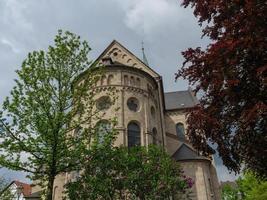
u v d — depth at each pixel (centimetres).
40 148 1717
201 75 1011
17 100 1775
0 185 3409
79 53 2016
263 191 3334
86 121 1939
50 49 1962
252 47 851
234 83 867
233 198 5638
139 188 2306
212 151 1074
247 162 1023
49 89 1828
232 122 952
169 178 2398
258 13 848
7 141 1686
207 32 1050
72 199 2114
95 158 1931
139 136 3600
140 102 3769
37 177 1747
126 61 4544
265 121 877
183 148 4472
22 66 1866
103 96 3603
